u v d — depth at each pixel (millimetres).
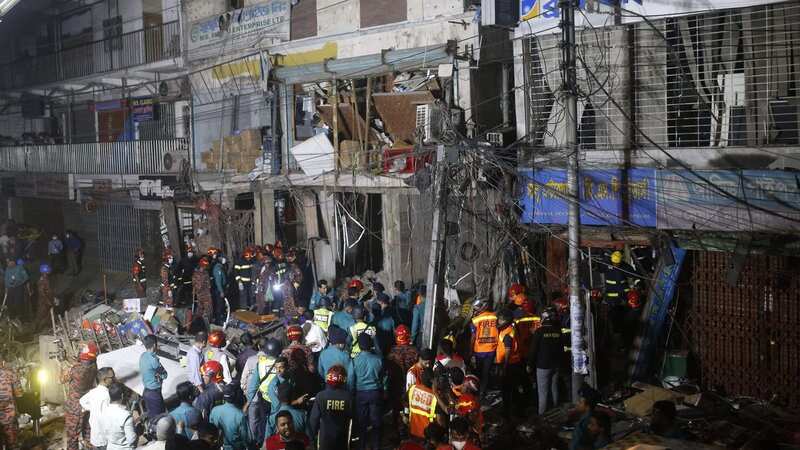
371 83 19344
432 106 16219
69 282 28250
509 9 15039
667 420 8438
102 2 30109
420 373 10406
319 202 20156
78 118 32812
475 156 15047
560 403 12453
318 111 19703
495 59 17625
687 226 13461
